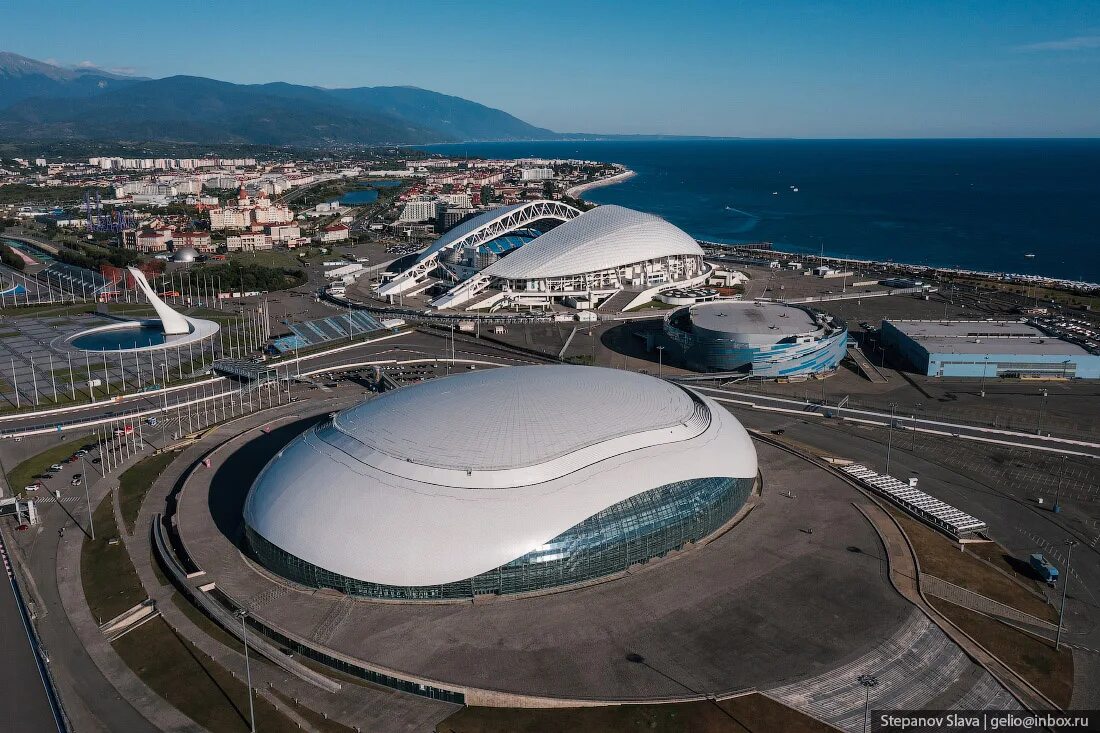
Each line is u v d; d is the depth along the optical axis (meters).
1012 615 92.06
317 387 188.00
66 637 90.19
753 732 72.31
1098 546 110.12
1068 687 79.81
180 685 81.31
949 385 185.62
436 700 78.12
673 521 101.56
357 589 92.69
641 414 111.50
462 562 90.31
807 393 181.25
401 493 94.62
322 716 76.19
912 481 127.94
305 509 96.44
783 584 95.56
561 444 101.94
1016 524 116.56
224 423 160.00
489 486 95.25
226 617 90.38
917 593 94.44
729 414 126.81
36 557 108.94
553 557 93.25
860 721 74.19
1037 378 189.38
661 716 74.12
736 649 83.44
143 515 119.50
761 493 121.19
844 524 111.19
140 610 94.56
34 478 136.12
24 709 77.94
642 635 85.75
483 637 85.38
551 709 75.56
